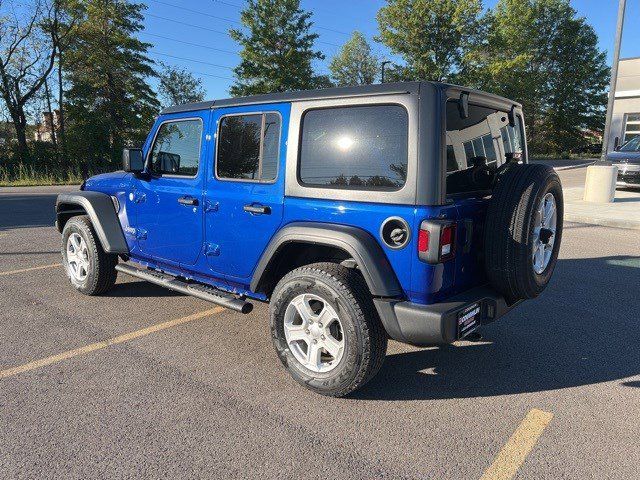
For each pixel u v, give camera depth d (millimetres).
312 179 3166
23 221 10508
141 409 2967
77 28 34062
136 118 36812
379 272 2820
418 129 2744
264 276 3434
